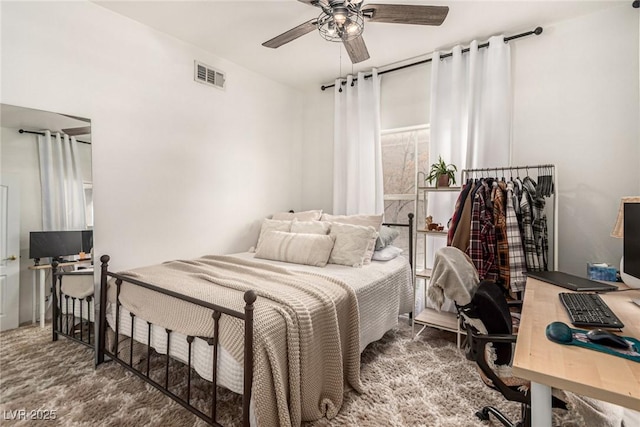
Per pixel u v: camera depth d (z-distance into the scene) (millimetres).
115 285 2039
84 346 2115
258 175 3363
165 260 2580
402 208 3229
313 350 1521
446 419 1566
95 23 2168
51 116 1979
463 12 2287
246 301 1275
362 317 2018
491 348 1285
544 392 817
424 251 2953
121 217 2316
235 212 3137
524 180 2295
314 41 2688
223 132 3012
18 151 1870
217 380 1421
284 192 3682
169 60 2586
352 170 3363
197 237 2811
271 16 2320
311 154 3852
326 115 3715
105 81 2219
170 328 1598
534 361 854
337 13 1759
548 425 812
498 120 2537
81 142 2104
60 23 2012
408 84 3127
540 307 1318
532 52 2506
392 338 2520
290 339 1402
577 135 2340
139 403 1660
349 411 1622
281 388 1312
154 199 2508
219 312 1406
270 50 2844
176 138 2645
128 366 1853
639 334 1041
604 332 966
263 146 3416
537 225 2189
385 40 2680
